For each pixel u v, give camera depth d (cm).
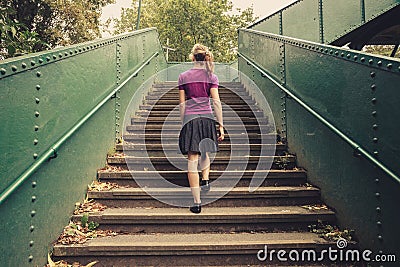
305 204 361
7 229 220
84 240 285
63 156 307
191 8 2105
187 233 312
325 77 357
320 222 321
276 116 530
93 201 351
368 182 275
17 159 233
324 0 638
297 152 437
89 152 373
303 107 408
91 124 383
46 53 281
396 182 231
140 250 275
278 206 355
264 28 838
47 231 271
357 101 293
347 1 595
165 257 276
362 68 286
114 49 489
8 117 224
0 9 434
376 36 710
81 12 1194
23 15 1053
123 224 313
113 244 275
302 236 300
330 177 342
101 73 427
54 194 287
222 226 317
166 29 2120
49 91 284
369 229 273
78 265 268
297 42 442
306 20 683
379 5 542
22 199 238
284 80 495
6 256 217
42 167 268
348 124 307
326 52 355
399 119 238
